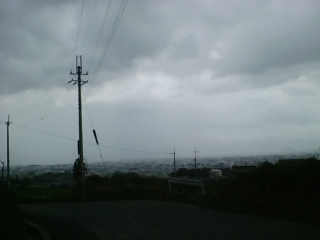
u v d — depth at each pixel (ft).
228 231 36.19
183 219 45.88
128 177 111.04
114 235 37.32
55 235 40.16
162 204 66.28
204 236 34.22
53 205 75.82
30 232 45.27
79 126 99.09
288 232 34.45
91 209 63.93
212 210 54.03
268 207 46.93
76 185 102.37
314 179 43.01
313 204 41.01
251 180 54.34
